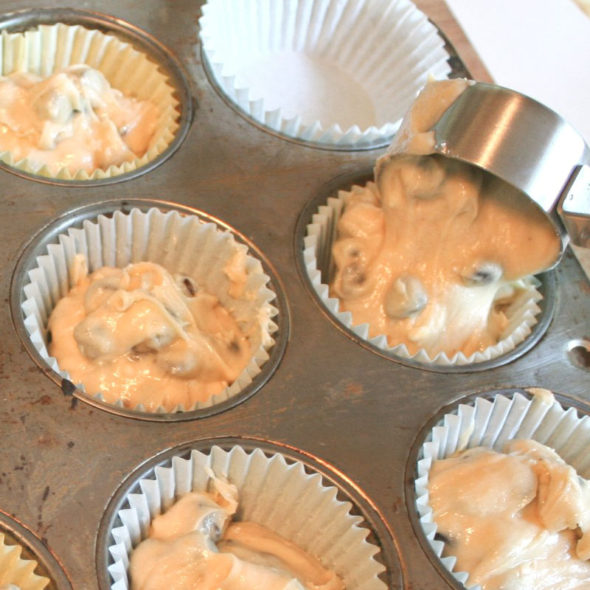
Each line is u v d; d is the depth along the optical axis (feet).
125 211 1.45
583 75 1.74
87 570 1.27
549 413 1.43
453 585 1.32
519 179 1.37
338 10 1.65
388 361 1.42
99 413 1.33
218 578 1.30
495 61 1.73
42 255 1.41
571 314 1.49
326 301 1.44
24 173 1.44
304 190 1.50
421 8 1.76
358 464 1.36
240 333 1.48
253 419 1.36
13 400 1.32
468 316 1.46
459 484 1.38
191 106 1.53
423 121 1.41
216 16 1.59
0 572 1.27
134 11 1.58
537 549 1.36
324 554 1.37
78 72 1.53
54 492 1.29
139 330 1.41
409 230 1.45
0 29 1.54
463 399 1.41
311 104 1.63
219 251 1.47
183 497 1.35
